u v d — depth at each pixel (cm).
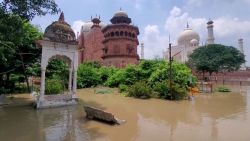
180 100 2030
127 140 884
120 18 4588
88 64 4244
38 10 1079
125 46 4347
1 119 1249
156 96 2192
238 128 1053
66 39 1709
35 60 2169
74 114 1390
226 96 2433
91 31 5144
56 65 2428
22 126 1102
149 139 895
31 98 2048
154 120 1241
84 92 2700
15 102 1831
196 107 1672
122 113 1442
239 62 5034
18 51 1897
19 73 2230
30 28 1970
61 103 1662
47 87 1856
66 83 2503
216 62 4731
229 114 1412
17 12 1036
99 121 1202
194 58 5153
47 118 1279
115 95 2378
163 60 2925
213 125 1120
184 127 1084
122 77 3014
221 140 874
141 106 1709
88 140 884
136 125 1123
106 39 4472
